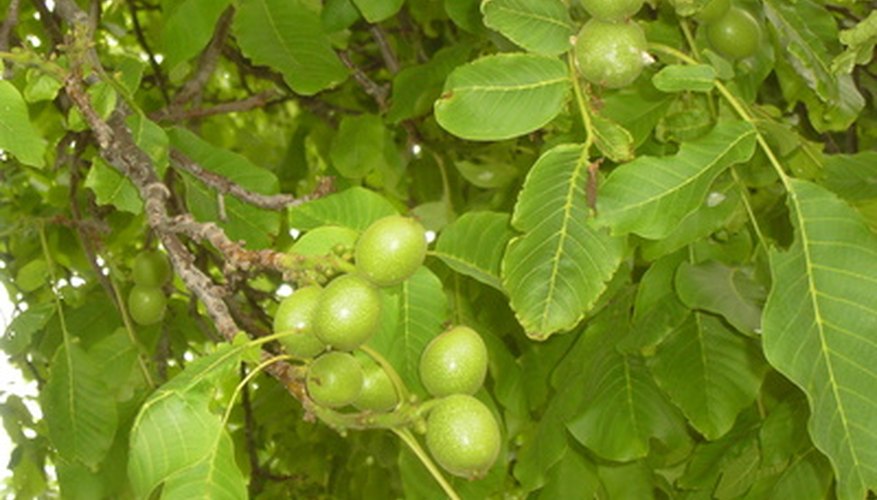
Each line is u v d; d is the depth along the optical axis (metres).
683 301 1.16
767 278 1.19
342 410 1.25
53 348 1.60
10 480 1.85
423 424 0.98
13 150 1.09
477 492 1.26
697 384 1.23
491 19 1.00
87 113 1.13
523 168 1.61
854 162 1.23
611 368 1.29
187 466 0.91
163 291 1.57
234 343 0.95
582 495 1.37
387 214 1.07
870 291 0.97
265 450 2.22
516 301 1.01
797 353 0.97
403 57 1.96
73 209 1.61
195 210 1.36
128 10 2.30
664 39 1.18
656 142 1.24
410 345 1.10
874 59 1.61
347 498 2.12
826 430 0.97
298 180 2.13
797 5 1.30
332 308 0.95
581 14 1.05
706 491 1.39
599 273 1.01
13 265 1.80
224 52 1.80
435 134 1.78
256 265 1.00
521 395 1.33
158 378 1.58
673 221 0.99
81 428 1.39
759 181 1.24
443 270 1.40
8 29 1.34
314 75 1.34
